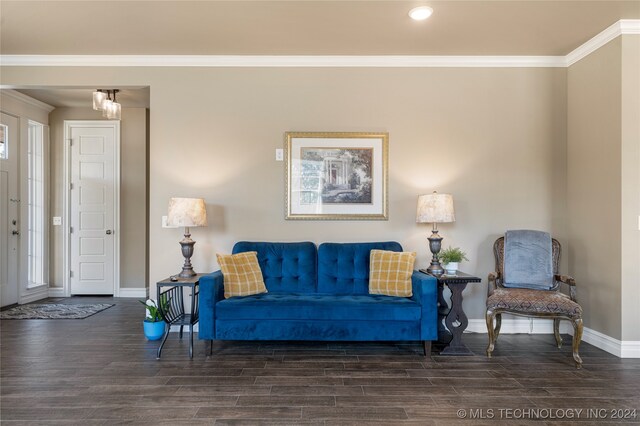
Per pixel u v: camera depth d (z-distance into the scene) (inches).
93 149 222.5
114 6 115.8
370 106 154.6
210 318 123.3
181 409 89.8
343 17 122.5
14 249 196.1
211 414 87.6
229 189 154.3
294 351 129.4
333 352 128.5
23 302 200.8
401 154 154.6
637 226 125.1
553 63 154.1
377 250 142.9
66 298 215.6
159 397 95.7
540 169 154.6
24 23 126.0
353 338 123.1
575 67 148.6
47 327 156.9
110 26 128.3
